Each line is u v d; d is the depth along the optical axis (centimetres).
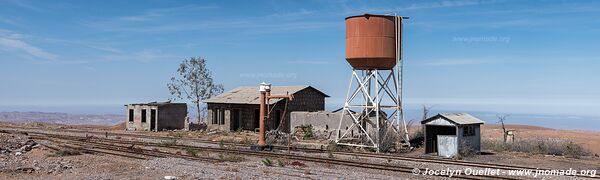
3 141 3133
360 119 3378
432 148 3005
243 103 4594
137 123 5209
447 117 2839
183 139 3850
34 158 2545
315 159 2464
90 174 2002
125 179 1881
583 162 2567
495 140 3366
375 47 3109
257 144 3034
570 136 5000
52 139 3681
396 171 2136
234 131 4678
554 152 2944
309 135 3894
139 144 3409
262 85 3042
